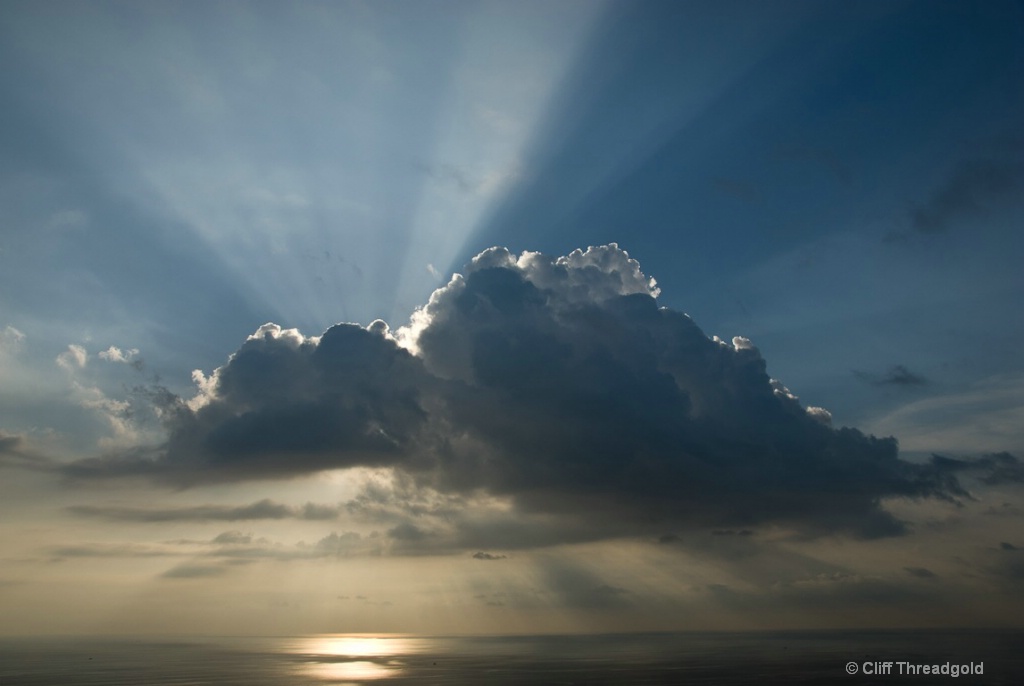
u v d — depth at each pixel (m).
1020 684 180.00
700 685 182.25
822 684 181.50
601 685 185.38
